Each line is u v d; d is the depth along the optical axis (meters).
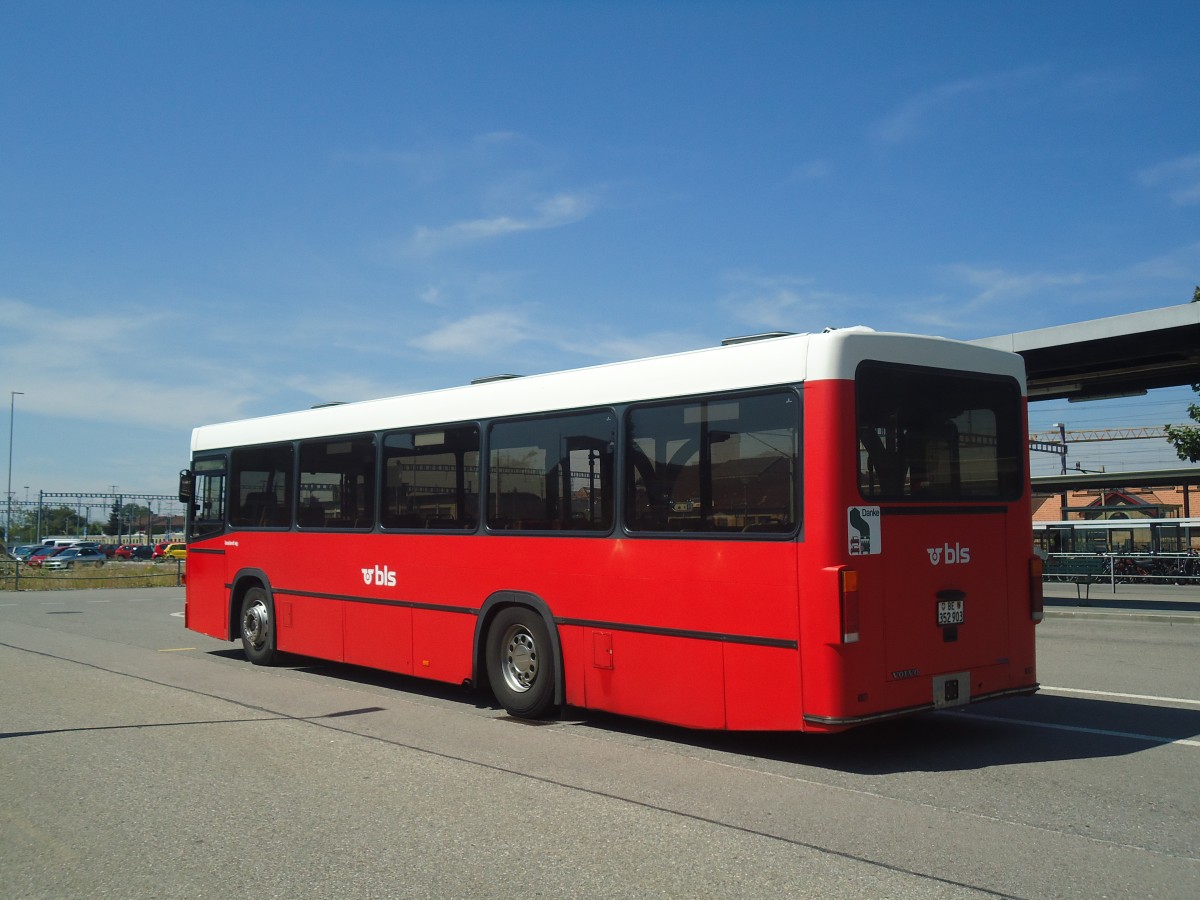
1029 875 4.79
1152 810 5.92
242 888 4.71
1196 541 43.22
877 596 6.83
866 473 6.91
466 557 9.57
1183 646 14.39
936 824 5.64
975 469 7.60
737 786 6.54
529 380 9.13
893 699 6.86
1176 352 19.14
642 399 8.05
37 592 32.62
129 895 4.65
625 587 8.02
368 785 6.61
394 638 10.43
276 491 12.48
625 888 4.64
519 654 9.04
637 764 7.19
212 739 8.12
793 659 6.82
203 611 13.70
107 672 12.20
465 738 8.16
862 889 4.61
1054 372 21.27
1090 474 33.47
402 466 10.52
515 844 5.32
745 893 4.56
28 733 8.39
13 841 5.48
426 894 4.60
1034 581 7.86
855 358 6.96
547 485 8.81
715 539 7.38
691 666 7.48
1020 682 7.72
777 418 7.09
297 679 11.61
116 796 6.38
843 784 6.57
